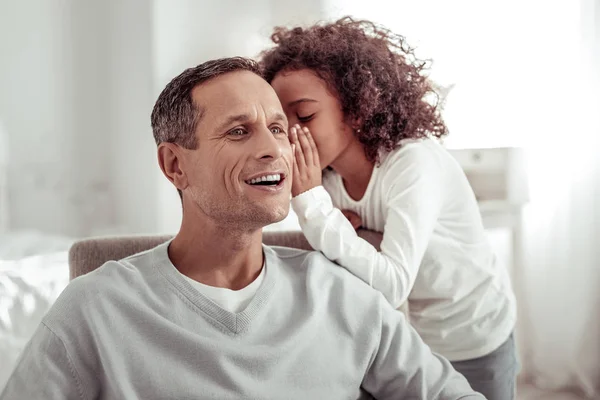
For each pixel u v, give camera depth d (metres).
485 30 2.85
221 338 1.05
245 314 1.08
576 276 2.67
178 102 1.09
